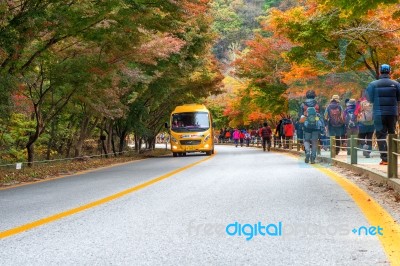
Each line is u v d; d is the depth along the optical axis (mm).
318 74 21391
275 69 31031
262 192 9000
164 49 19891
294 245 4934
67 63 18031
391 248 4734
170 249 4848
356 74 21078
